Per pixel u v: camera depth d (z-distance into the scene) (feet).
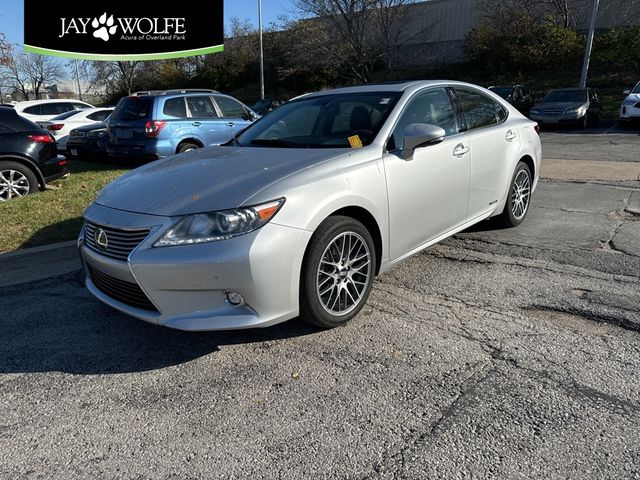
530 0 95.20
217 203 9.46
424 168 12.66
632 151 36.32
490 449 7.35
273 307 9.64
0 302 13.32
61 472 7.31
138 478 7.14
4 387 9.51
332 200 10.33
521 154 17.12
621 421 7.82
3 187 23.73
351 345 10.46
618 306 11.53
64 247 17.30
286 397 8.85
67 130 43.98
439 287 13.10
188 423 8.29
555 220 18.63
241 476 7.09
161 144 31.30
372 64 97.71
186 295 9.33
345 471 7.09
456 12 106.73
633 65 84.64
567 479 6.73
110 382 9.57
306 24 98.73
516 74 95.14
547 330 10.72
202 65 137.49
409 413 8.25
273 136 13.79
